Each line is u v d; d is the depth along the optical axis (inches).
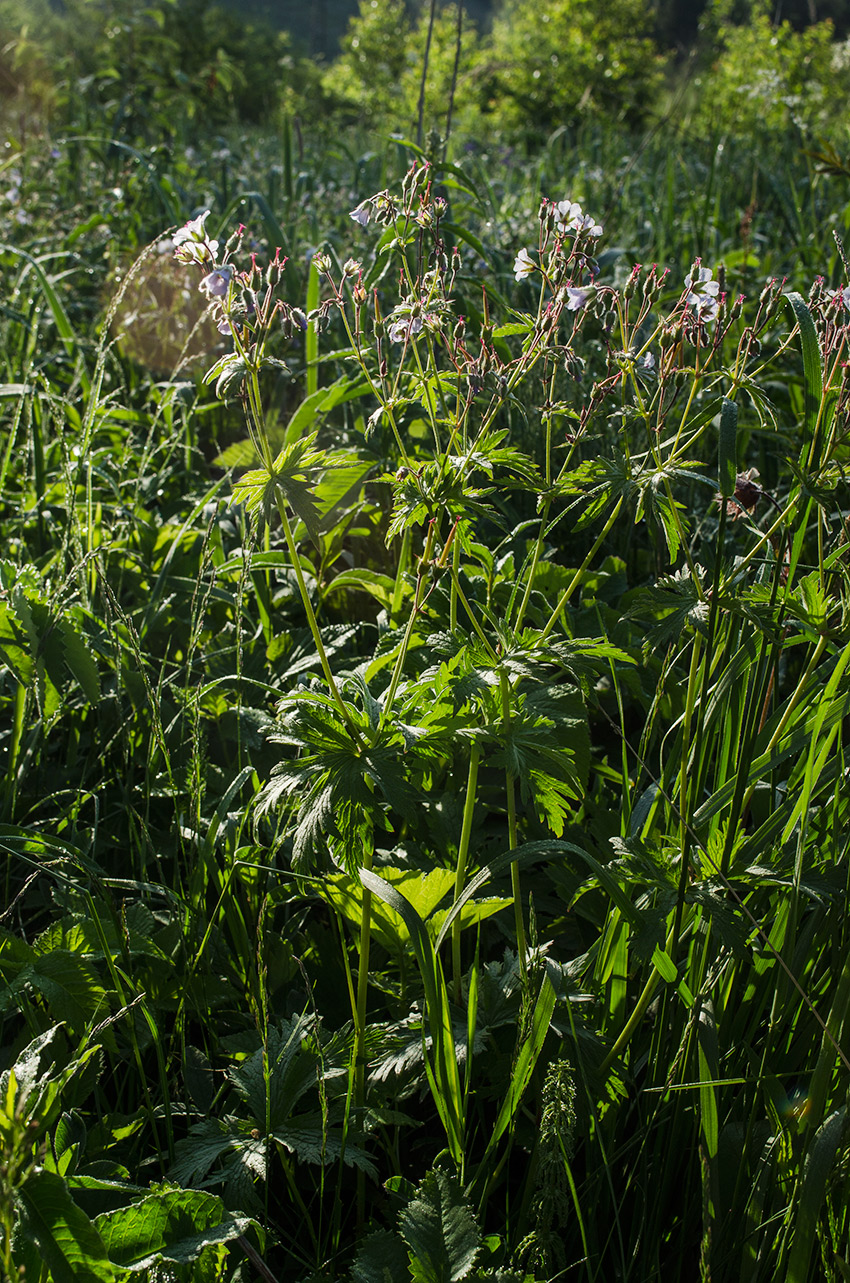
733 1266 67.7
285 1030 76.5
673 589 74.3
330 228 236.8
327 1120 70.1
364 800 68.6
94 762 107.9
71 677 106.2
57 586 104.7
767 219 279.6
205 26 645.3
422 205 86.5
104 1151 71.2
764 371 166.9
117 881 79.8
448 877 77.9
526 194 274.8
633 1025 71.9
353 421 153.2
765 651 77.8
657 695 80.6
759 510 136.6
